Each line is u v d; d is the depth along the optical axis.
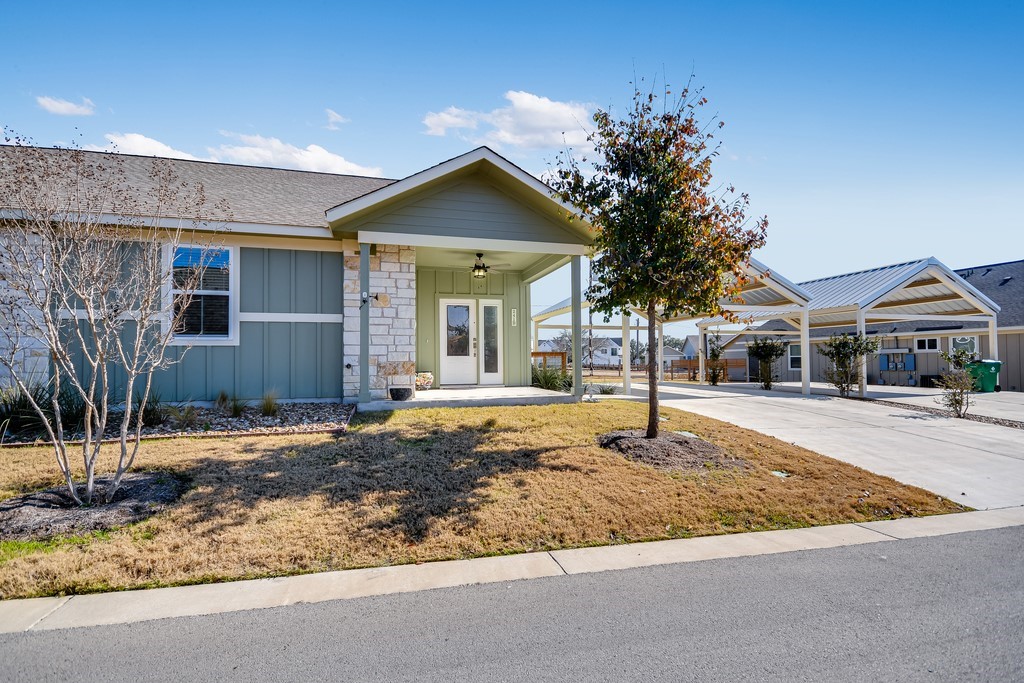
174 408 8.34
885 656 2.76
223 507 4.73
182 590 3.55
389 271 10.49
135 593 3.50
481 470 5.96
